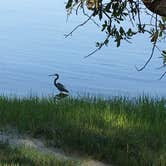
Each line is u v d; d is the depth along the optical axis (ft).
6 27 549.54
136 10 30.35
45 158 36.06
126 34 30.81
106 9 29.89
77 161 36.99
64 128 41.93
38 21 608.60
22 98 54.65
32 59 288.30
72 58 291.38
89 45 367.66
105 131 41.37
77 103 50.70
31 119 44.01
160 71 233.35
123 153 38.17
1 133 41.88
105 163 37.99
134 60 278.67
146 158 37.37
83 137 40.11
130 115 45.78
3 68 237.25
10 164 34.19
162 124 44.39
